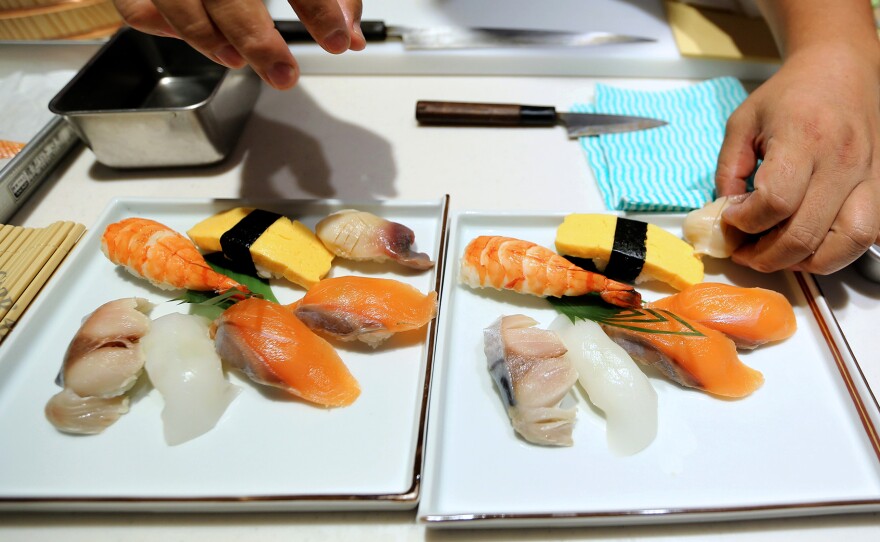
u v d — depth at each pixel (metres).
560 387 0.29
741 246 0.35
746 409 0.30
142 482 0.28
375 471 0.28
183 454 0.29
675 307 0.33
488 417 0.30
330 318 0.32
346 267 0.37
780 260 0.33
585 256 0.35
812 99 0.34
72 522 0.28
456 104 0.48
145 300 0.34
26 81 0.51
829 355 0.32
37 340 0.34
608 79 0.53
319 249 0.36
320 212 0.40
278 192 0.43
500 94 0.52
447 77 0.54
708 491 0.28
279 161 0.46
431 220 0.40
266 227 0.36
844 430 0.30
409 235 0.37
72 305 0.36
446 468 0.28
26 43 0.50
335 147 0.47
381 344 0.33
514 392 0.29
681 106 0.48
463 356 0.33
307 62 0.53
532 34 0.53
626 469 0.28
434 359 0.31
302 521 0.27
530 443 0.29
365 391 0.31
